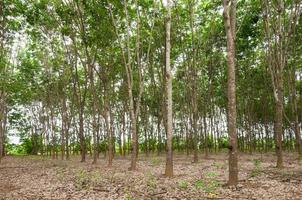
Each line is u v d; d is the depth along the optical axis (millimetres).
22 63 37156
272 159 28969
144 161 31219
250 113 41156
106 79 27906
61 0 25453
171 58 31016
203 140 44688
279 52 20469
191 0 27391
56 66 33906
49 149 50094
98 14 22547
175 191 13109
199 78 36250
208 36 30500
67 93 38719
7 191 14633
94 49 27750
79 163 29766
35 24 28297
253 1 25359
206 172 19328
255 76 36250
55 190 14211
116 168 23422
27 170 24234
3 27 24641
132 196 12344
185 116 42625
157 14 26891
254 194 11953
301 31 26094
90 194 13016
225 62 35375
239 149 46406
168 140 17938
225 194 12094
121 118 44125
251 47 30703
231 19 14875
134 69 31938
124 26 25188
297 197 11383
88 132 49250
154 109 44594
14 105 51969
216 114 48031
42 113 50125
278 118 20422
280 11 20172
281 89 20297
